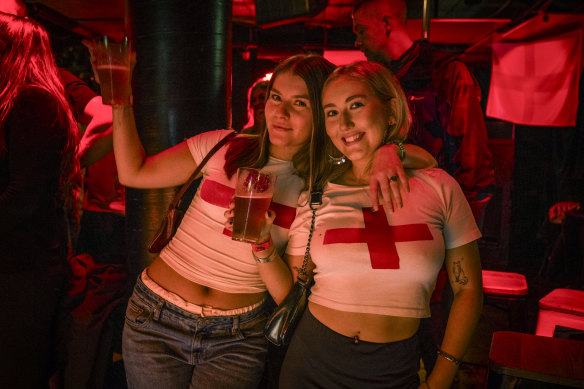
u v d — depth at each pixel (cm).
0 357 174
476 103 255
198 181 237
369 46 271
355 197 143
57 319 199
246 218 137
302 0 353
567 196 643
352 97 141
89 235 457
